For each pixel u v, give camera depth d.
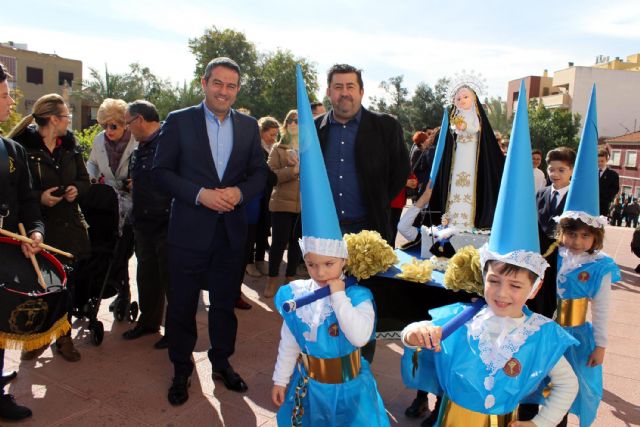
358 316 2.13
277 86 45.31
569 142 38.94
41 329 2.93
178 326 3.32
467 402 1.93
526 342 1.89
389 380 3.71
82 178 3.95
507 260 1.85
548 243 2.69
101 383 3.45
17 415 2.95
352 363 2.26
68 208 3.84
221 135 3.35
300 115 2.19
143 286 4.20
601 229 2.78
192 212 3.27
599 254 2.83
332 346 2.21
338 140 3.55
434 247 3.09
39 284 2.94
